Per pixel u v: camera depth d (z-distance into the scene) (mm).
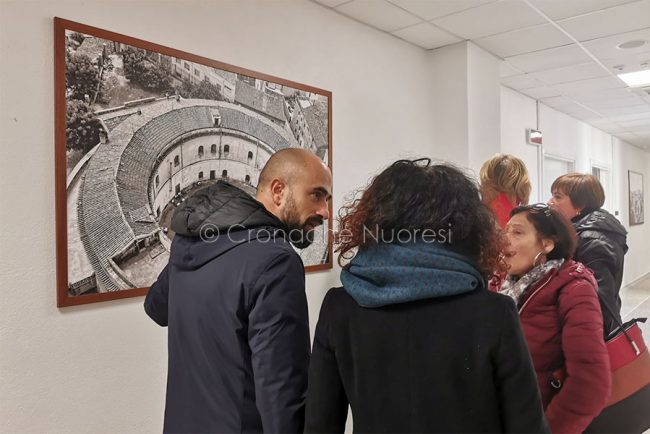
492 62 3555
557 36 3188
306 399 885
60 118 1551
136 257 1758
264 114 2248
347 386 799
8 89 1466
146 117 1787
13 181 1476
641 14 2838
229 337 992
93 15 1669
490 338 695
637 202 8664
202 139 1980
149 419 1838
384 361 751
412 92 3264
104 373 1701
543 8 2738
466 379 702
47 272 1550
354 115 2818
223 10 2105
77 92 1594
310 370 869
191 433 1062
